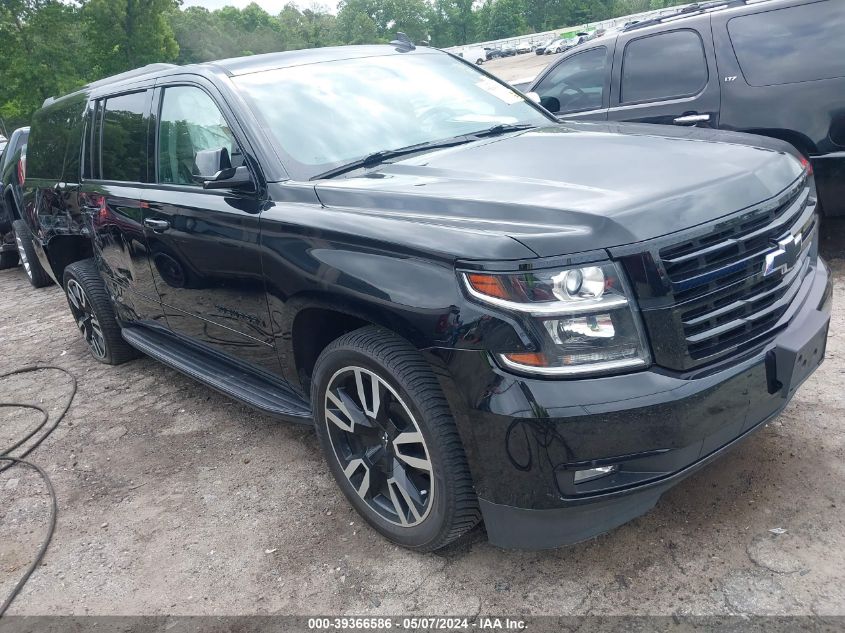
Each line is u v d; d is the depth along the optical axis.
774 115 5.00
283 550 2.92
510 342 2.15
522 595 2.46
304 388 3.15
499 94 3.95
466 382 2.24
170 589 2.80
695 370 2.20
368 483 2.78
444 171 2.87
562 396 2.12
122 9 41.69
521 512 2.28
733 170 2.51
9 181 8.07
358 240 2.54
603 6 121.38
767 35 5.05
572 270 2.11
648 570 2.48
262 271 2.98
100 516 3.39
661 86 5.58
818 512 2.60
